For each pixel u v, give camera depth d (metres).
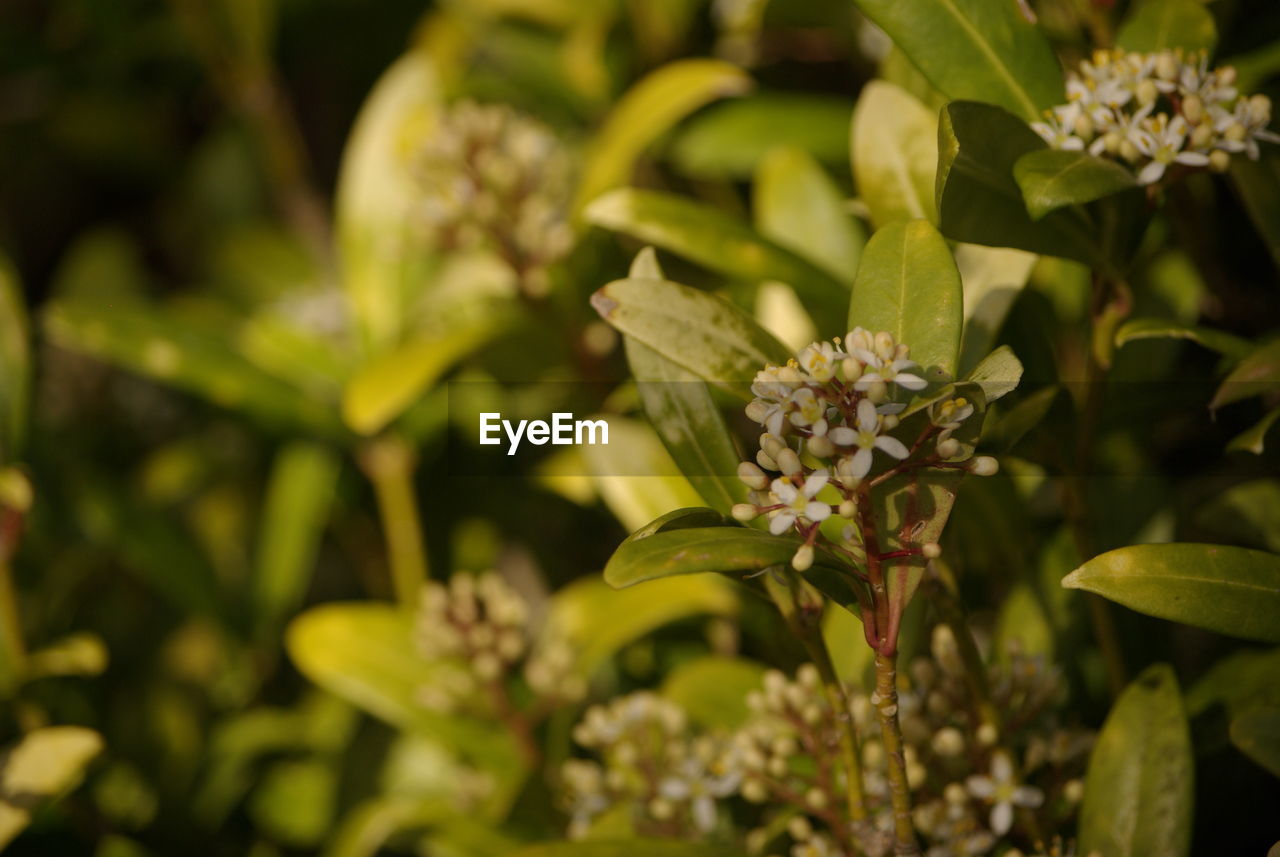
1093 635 0.87
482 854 0.92
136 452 1.53
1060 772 0.80
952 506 0.72
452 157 0.95
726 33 1.09
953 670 0.80
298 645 0.98
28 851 0.94
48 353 1.57
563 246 0.95
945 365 0.72
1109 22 0.86
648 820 0.85
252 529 1.39
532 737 0.93
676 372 0.77
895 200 0.83
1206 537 0.90
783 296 0.94
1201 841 0.83
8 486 0.90
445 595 0.92
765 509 0.71
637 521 0.89
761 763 0.80
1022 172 0.74
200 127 1.81
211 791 1.10
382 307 1.11
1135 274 0.88
